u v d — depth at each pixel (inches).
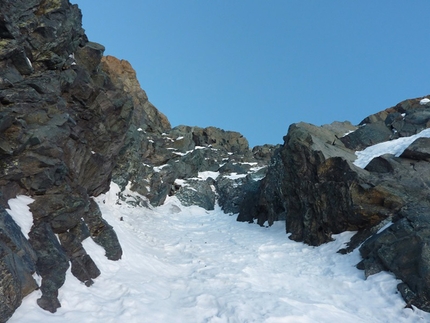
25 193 411.5
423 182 643.5
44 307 318.7
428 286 437.4
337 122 1090.7
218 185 1311.5
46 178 418.9
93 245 480.1
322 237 709.3
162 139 1403.8
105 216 656.4
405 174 672.4
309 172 800.9
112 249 500.1
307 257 654.5
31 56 495.8
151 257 569.6
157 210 1059.3
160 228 848.3
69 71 554.9
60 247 395.5
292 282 528.7
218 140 1700.3
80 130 563.2
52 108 486.6
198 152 1422.2
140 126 1362.0
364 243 587.5
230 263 603.2
